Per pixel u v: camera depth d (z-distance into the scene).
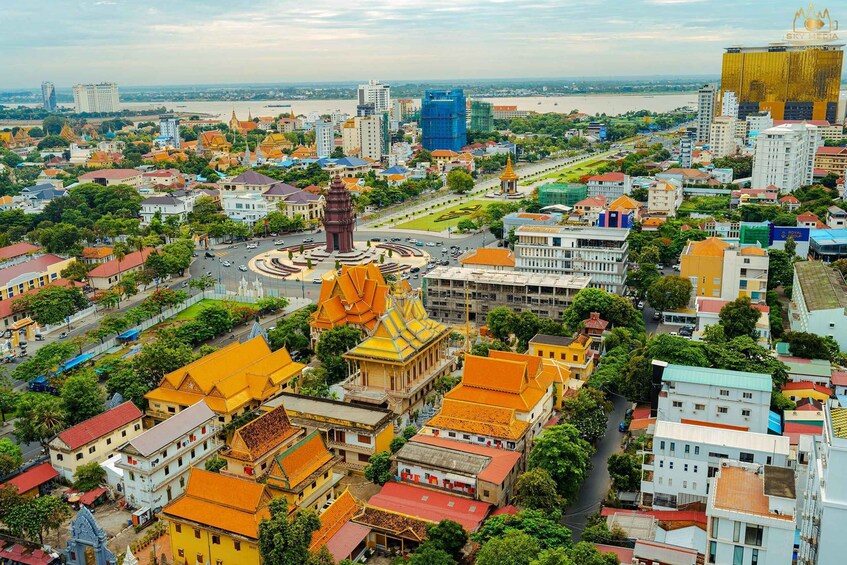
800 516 128.88
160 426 168.75
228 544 139.88
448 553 133.75
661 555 128.00
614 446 185.12
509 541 124.69
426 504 153.88
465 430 176.38
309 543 132.12
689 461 152.12
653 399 184.75
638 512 150.00
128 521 161.25
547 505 146.38
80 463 174.88
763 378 172.88
